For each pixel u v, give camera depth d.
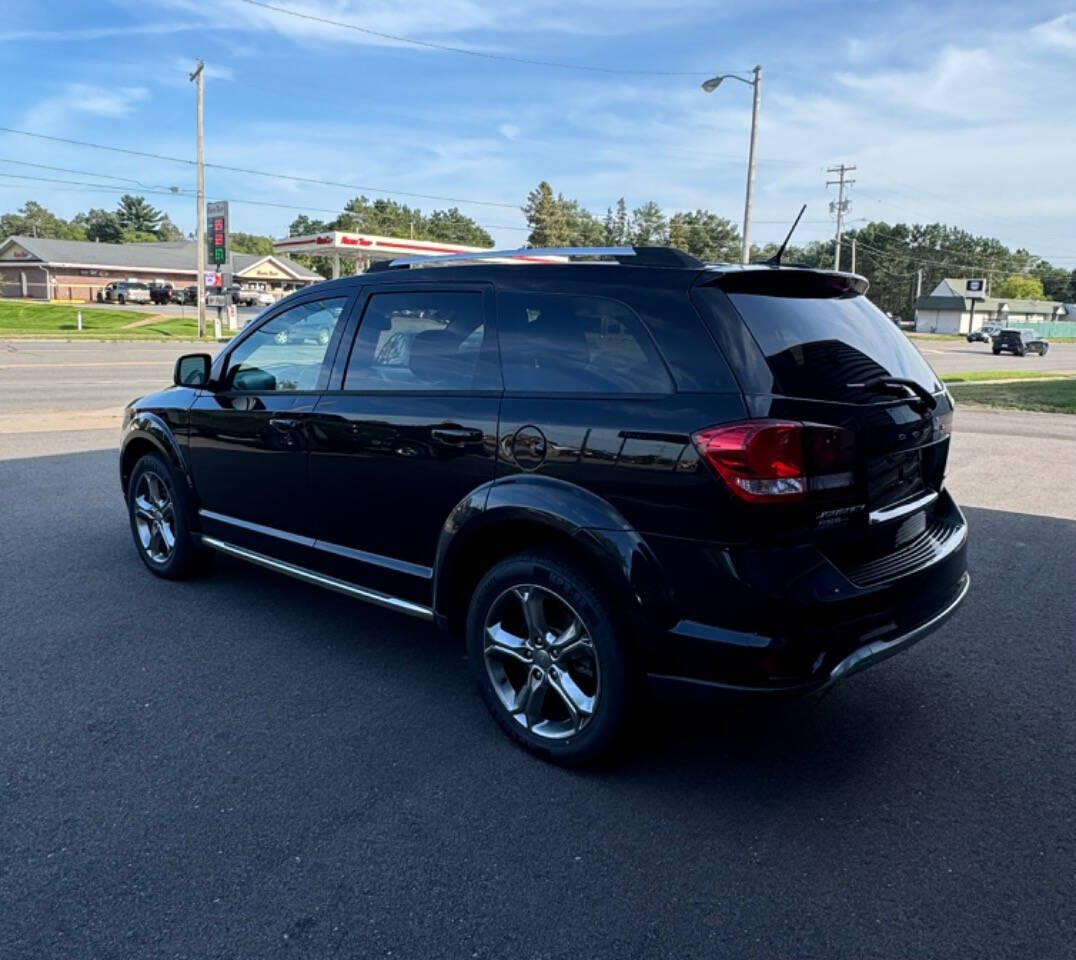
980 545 6.53
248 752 3.45
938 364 37.84
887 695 4.04
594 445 3.11
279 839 2.88
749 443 2.76
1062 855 2.84
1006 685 4.14
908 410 3.29
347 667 4.27
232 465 4.76
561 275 3.43
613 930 2.48
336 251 40.62
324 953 2.38
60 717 3.71
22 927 2.46
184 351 28.95
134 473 5.61
